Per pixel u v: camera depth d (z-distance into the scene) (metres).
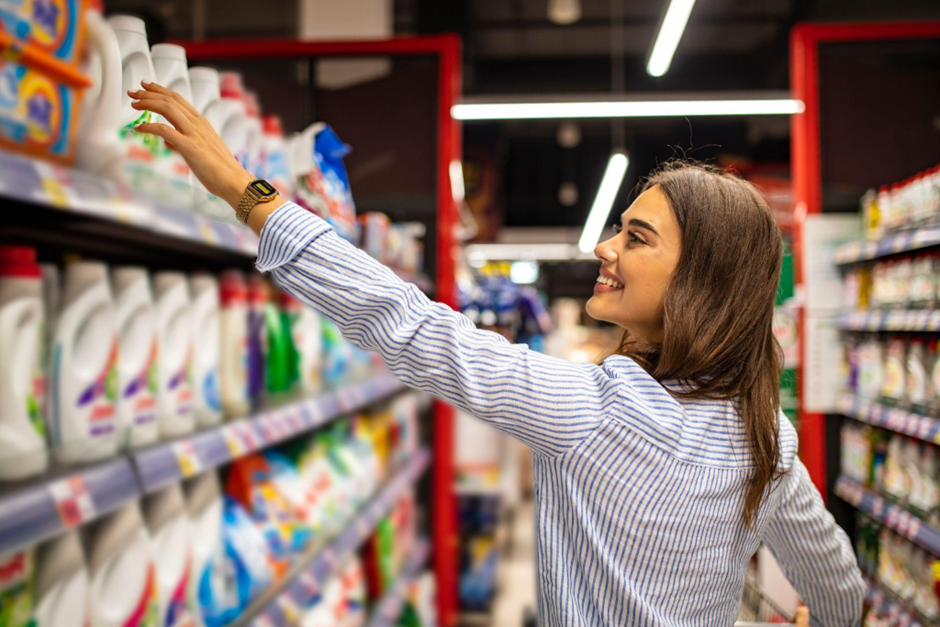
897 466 2.43
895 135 3.10
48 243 1.51
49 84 0.94
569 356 9.87
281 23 6.63
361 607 2.34
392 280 0.92
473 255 12.25
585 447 0.90
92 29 1.03
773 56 8.73
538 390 0.89
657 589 0.92
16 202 1.11
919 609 2.27
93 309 1.14
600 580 0.91
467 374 0.90
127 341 1.25
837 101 3.11
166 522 1.35
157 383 1.32
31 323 1.03
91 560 1.17
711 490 0.92
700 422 0.94
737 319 0.95
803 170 3.12
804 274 3.04
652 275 0.98
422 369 0.92
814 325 3.01
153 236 1.46
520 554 4.93
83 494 0.95
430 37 3.04
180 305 1.42
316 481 2.09
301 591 1.74
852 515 2.94
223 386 1.69
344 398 2.14
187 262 1.95
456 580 3.63
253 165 1.53
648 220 0.98
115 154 1.05
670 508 0.91
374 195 3.11
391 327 0.91
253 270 2.04
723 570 0.97
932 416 2.23
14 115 0.89
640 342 1.10
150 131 0.94
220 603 1.53
